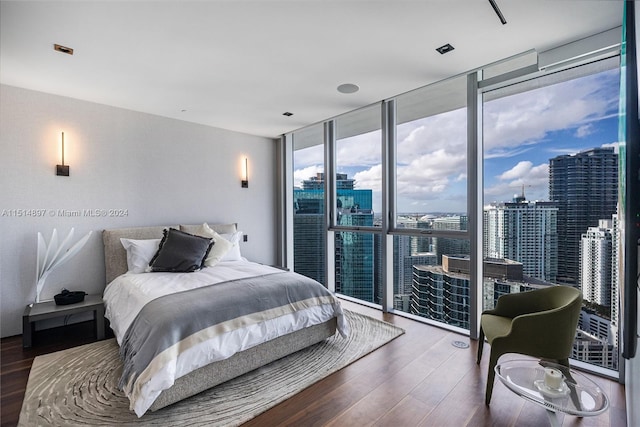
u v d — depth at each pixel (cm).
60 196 326
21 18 193
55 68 263
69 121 331
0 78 283
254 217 502
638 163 128
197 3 181
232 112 388
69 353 268
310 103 358
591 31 212
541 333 192
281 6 186
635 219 129
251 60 253
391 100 354
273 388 214
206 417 185
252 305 234
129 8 185
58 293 324
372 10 190
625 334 132
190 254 332
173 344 188
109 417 185
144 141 385
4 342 287
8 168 298
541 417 184
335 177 450
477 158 291
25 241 307
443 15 195
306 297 269
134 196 377
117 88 308
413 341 290
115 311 269
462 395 206
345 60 254
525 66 259
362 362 251
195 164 432
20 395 206
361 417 185
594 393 149
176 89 312
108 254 344
